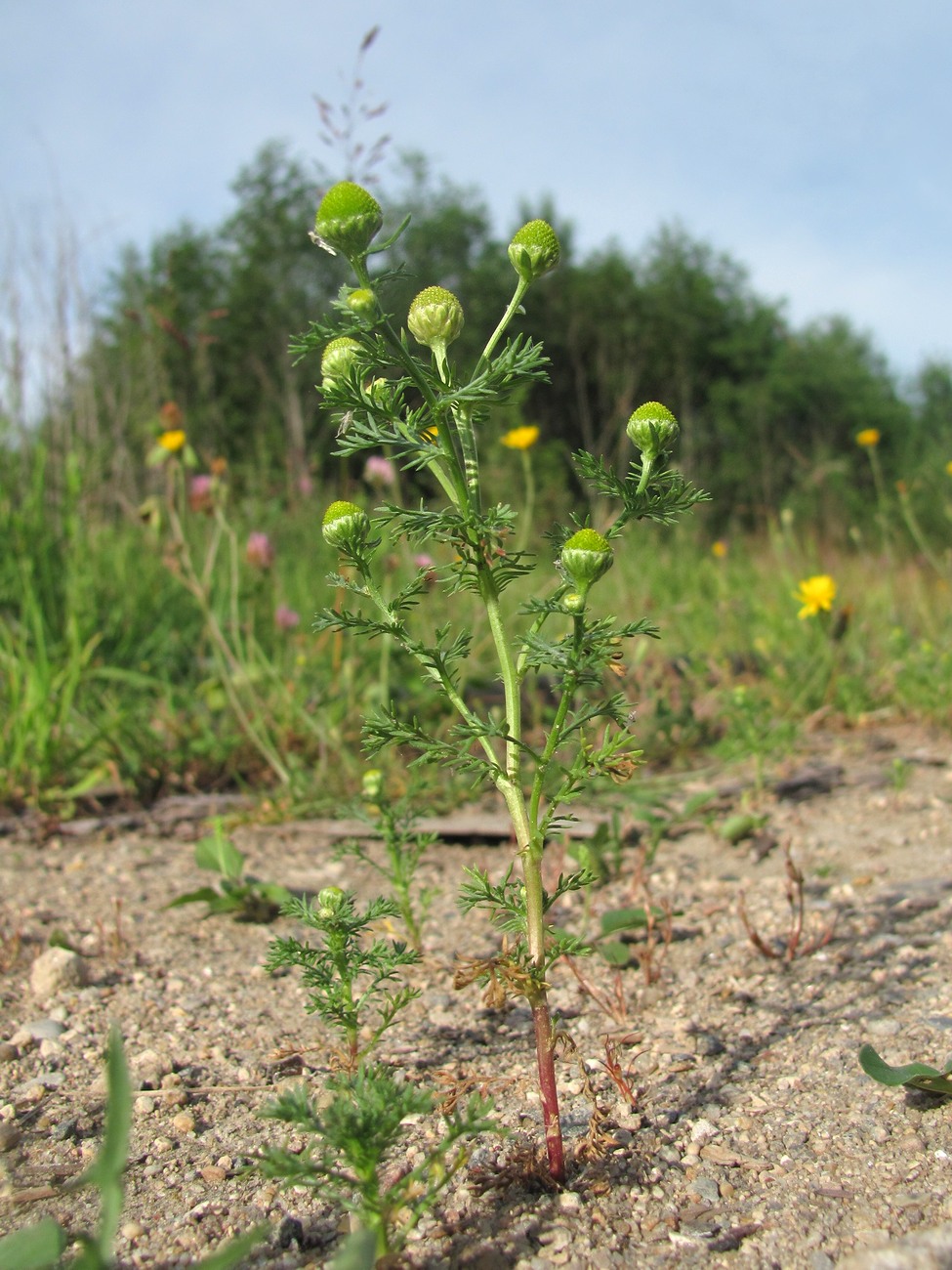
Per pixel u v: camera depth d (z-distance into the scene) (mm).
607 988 254
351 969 193
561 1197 169
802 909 265
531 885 164
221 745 448
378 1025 239
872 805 396
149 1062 222
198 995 257
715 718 503
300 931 301
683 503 167
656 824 345
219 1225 166
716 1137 186
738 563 910
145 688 520
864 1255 142
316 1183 148
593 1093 189
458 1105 200
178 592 600
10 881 347
